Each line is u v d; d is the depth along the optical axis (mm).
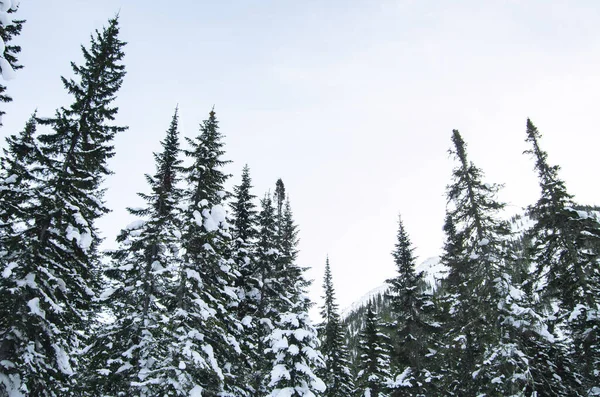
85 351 17781
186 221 18109
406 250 26609
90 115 17047
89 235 16219
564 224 19469
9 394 13242
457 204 20328
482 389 17297
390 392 24016
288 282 26312
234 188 25906
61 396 15820
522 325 16031
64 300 15734
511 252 18203
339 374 32469
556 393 16641
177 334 16156
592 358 17688
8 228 15445
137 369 16672
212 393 16094
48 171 15734
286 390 13695
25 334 14125
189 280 17734
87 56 17875
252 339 21500
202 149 19844
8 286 13820
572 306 19359
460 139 21141
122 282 19328
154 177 20734
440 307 24656
